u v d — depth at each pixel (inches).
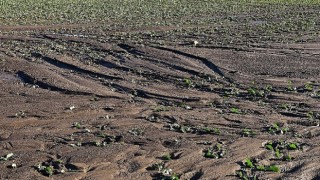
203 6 2100.1
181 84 863.7
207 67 997.2
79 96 774.5
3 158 522.9
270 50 1160.8
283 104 753.0
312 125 657.6
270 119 675.4
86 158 526.3
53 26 1469.0
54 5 2033.7
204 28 1482.5
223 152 550.3
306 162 531.8
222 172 503.8
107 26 1488.7
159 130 621.0
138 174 492.4
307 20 1706.4
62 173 490.6
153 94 791.7
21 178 477.4
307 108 735.7
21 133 602.9
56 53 1063.0
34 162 517.0
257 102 761.0
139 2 2204.7
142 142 577.3
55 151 544.4
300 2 2337.6
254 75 941.2
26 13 1749.5
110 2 2190.0
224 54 1097.4
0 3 2047.2
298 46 1219.2
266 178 491.8
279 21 1678.2
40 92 791.1
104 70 944.9
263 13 1915.6
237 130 629.0
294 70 988.6
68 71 935.0
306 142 592.7
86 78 888.3
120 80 877.2
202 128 629.0
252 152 554.9
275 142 589.3
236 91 819.4
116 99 765.3
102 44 1171.3
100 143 569.9
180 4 2160.4
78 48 1128.8
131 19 1654.8
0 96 762.2
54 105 719.7
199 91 819.4
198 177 492.4
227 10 1980.8
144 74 924.6
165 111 699.4
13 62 966.4
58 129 620.7
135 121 654.5
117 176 487.8
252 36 1350.9
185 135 604.7
